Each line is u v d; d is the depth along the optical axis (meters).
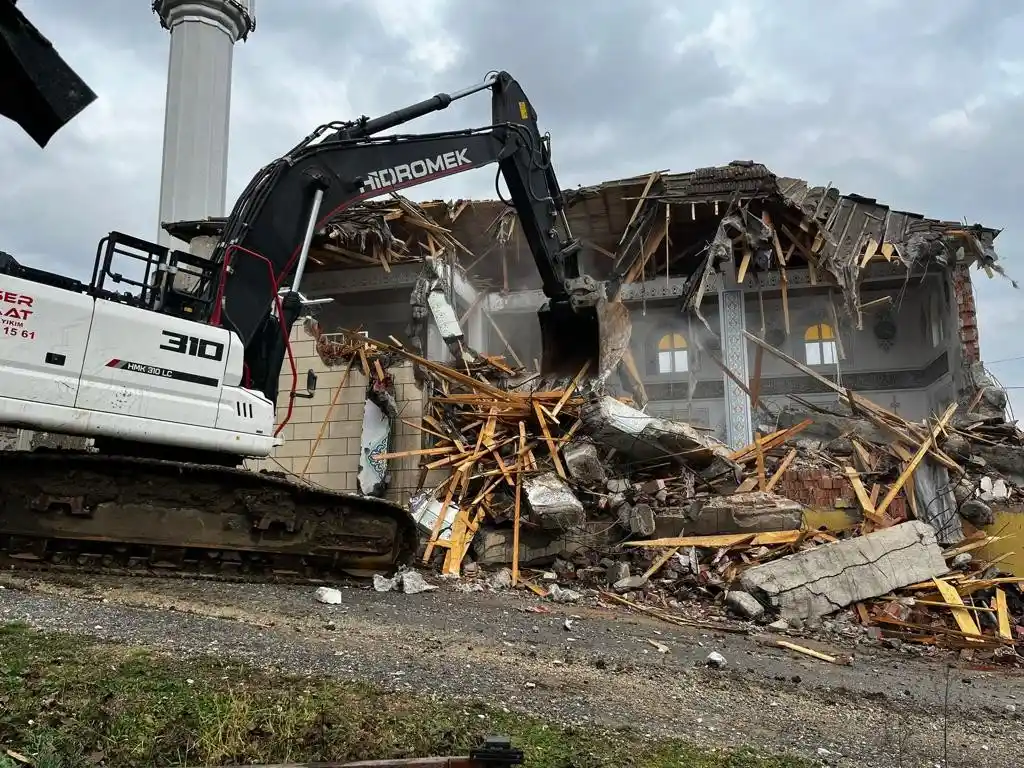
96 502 7.74
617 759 4.23
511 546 12.07
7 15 4.50
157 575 7.88
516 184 11.75
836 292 21.02
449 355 19.27
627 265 20.70
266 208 8.91
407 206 20.06
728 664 7.29
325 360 14.05
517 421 13.91
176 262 8.20
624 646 7.52
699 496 12.70
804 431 15.23
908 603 10.61
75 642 4.98
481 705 4.76
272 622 6.41
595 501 12.49
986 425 15.01
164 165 26.23
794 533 11.66
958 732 5.77
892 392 21.14
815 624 10.12
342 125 9.84
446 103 10.67
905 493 13.20
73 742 3.77
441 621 7.59
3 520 7.58
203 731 3.96
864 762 4.81
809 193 20.25
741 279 18.42
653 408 21.83
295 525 8.48
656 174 19.47
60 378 7.12
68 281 7.46
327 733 4.07
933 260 19.45
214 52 26.86
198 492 8.09
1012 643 9.84
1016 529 12.81
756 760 4.55
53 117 4.79
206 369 7.95
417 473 13.57
